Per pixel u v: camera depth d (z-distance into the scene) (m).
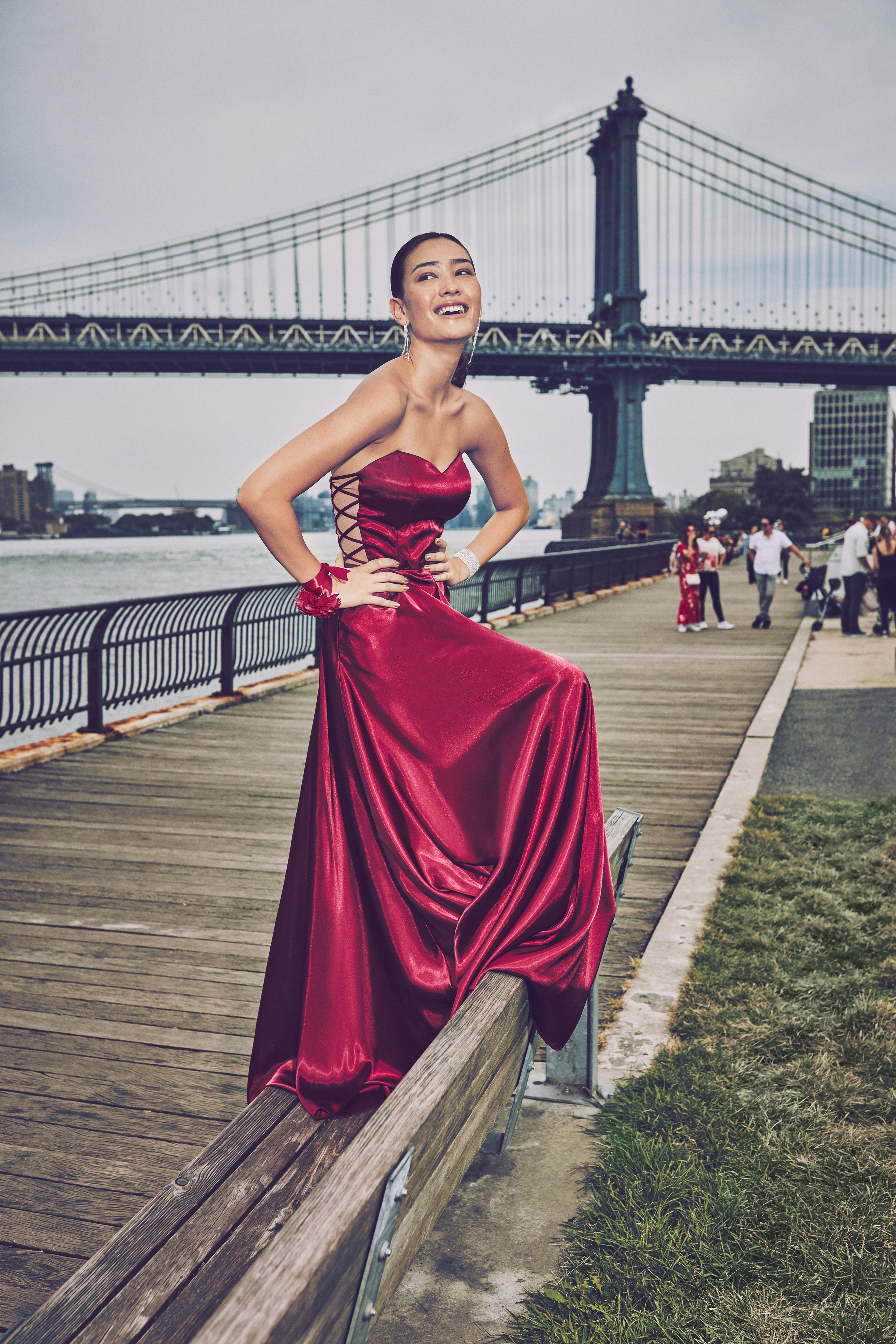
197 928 3.84
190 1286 1.54
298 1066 1.85
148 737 7.63
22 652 6.88
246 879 4.40
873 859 4.52
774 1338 1.78
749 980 3.29
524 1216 2.16
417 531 1.90
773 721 7.88
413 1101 1.35
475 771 1.86
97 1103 2.64
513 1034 1.78
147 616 8.12
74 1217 2.19
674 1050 2.81
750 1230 2.06
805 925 3.77
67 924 3.87
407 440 1.85
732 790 5.86
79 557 121.81
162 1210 1.69
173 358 76.31
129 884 4.32
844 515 124.81
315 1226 1.04
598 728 7.84
